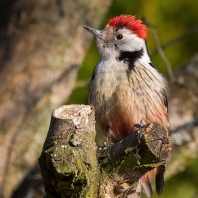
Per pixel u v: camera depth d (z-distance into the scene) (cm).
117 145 773
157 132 755
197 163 1411
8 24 1288
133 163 760
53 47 1279
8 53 1284
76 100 1439
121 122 1027
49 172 723
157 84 1042
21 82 1281
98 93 1024
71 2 1268
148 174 1040
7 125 1278
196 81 1320
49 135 744
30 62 1280
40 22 1275
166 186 1412
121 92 1014
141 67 1047
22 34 1280
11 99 1278
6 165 1272
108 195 771
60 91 1302
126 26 1122
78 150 725
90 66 1465
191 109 1275
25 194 1191
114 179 769
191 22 1462
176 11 1452
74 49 1292
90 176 739
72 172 714
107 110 1024
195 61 1358
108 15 1455
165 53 1467
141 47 1114
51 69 1284
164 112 1064
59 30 1275
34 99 1284
